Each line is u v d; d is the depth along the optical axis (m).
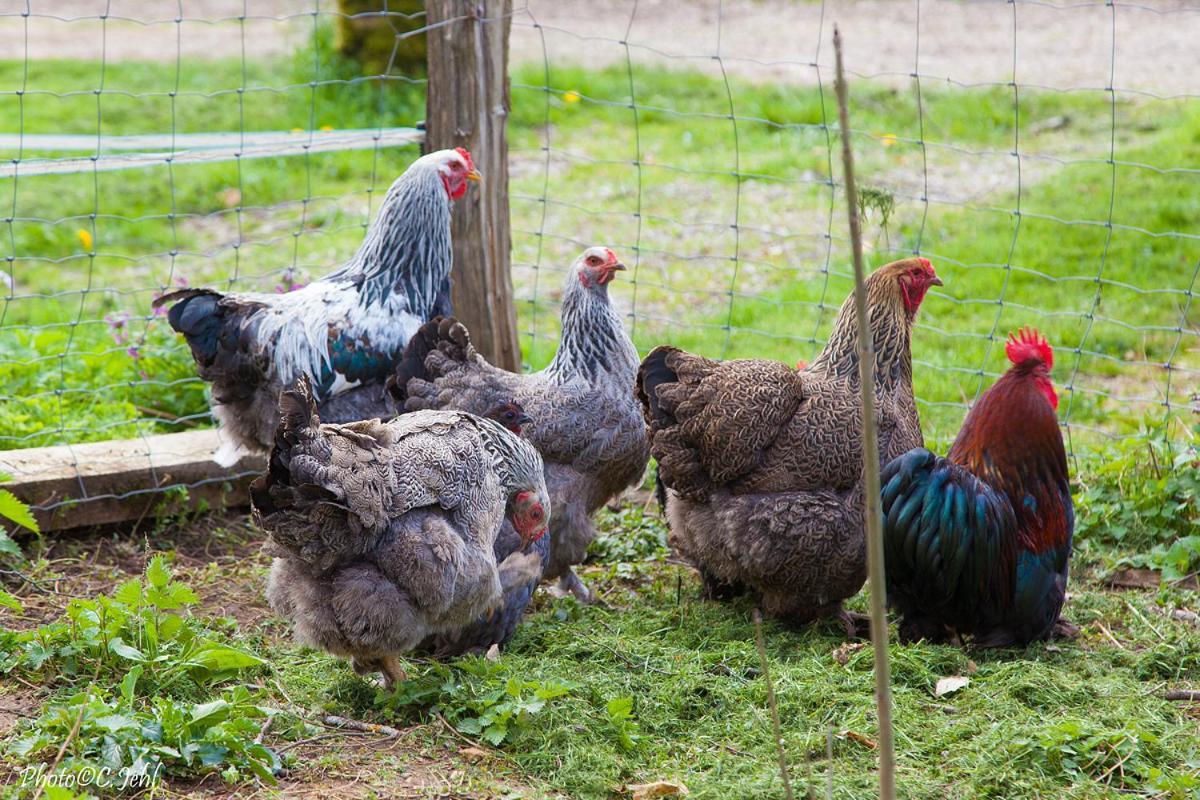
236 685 4.40
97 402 7.19
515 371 6.82
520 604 4.71
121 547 5.76
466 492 4.15
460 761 3.96
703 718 4.30
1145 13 18.98
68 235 11.19
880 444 4.98
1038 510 4.78
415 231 5.78
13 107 14.68
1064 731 4.03
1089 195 10.90
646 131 14.15
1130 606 5.24
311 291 5.66
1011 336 5.35
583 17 19.67
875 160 12.73
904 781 3.85
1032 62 16.23
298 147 6.30
